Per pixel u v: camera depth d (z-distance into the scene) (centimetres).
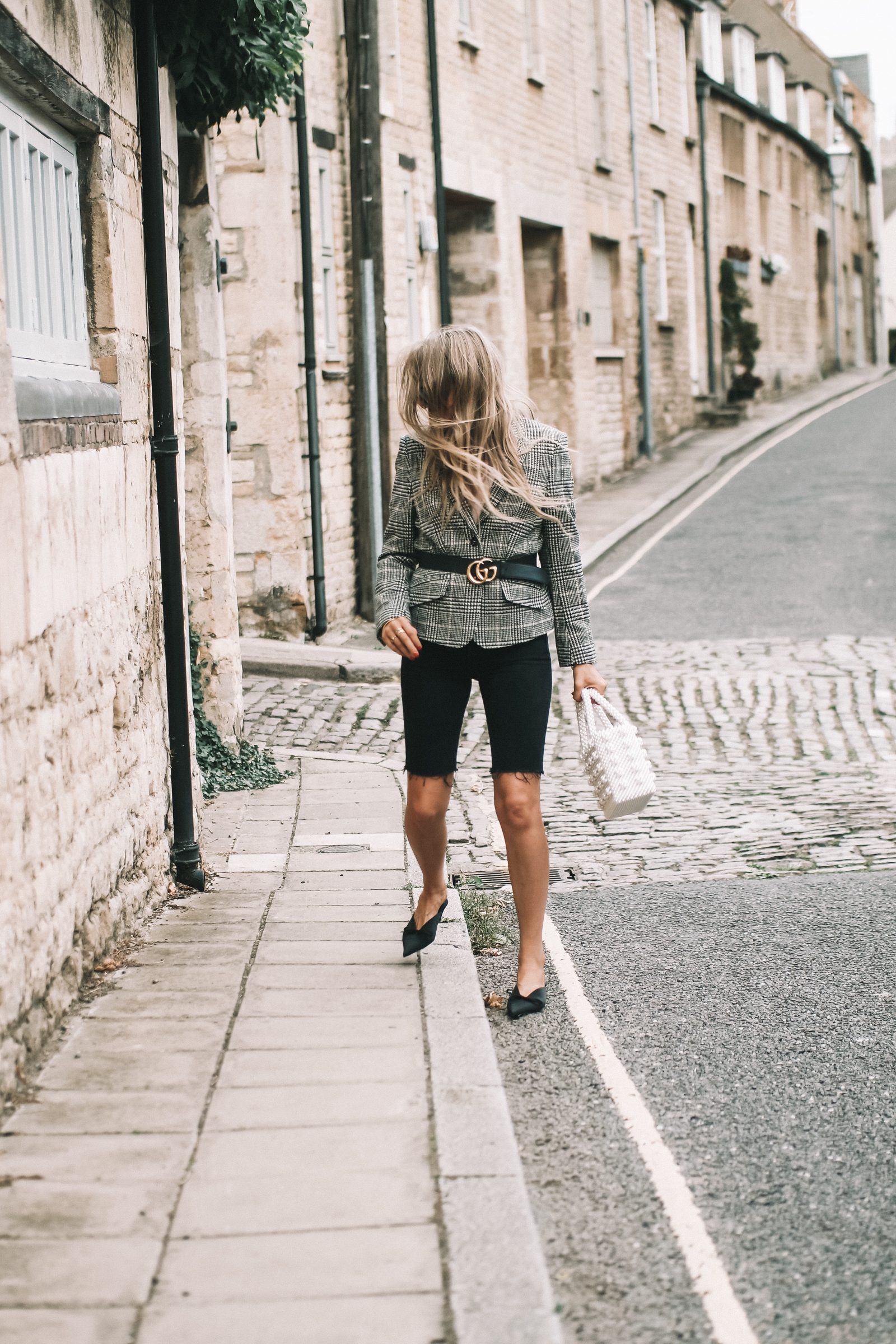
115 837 465
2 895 341
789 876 614
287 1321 252
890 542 1550
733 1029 430
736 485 2108
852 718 920
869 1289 282
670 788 779
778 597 1315
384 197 1340
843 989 466
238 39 629
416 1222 287
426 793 438
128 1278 266
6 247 405
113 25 511
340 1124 333
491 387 421
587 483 2088
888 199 7712
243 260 1107
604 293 2316
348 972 445
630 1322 271
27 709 362
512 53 1788
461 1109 341
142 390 535
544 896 443
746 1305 277
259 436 1127
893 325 7650
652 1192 324
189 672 593
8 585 343
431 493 425
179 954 463
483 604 425
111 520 469
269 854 612
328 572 1222
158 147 552
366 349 1254
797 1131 357
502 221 1745
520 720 430
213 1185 303
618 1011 447
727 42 3472
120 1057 373
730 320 3114
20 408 358
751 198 3444
